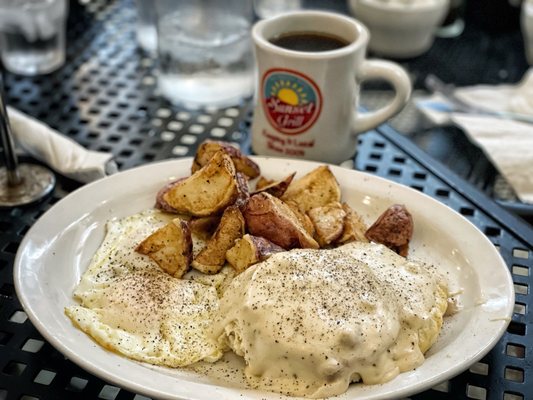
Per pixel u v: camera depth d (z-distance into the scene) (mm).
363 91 1358
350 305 570
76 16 1293
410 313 589
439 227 716
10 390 587
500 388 595
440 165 891
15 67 1091
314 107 807
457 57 1423
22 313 699
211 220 719
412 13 1289
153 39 1154
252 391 543
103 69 1119
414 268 650
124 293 631
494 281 643
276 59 786
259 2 1282
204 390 524
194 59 975
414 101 1246
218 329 594
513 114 1173
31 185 823
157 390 512
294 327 553
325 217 710
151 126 969
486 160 1138
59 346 542
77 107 1008
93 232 717
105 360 544
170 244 666
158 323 610
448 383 606
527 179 984
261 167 795
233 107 1025
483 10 1512
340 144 848
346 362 539
